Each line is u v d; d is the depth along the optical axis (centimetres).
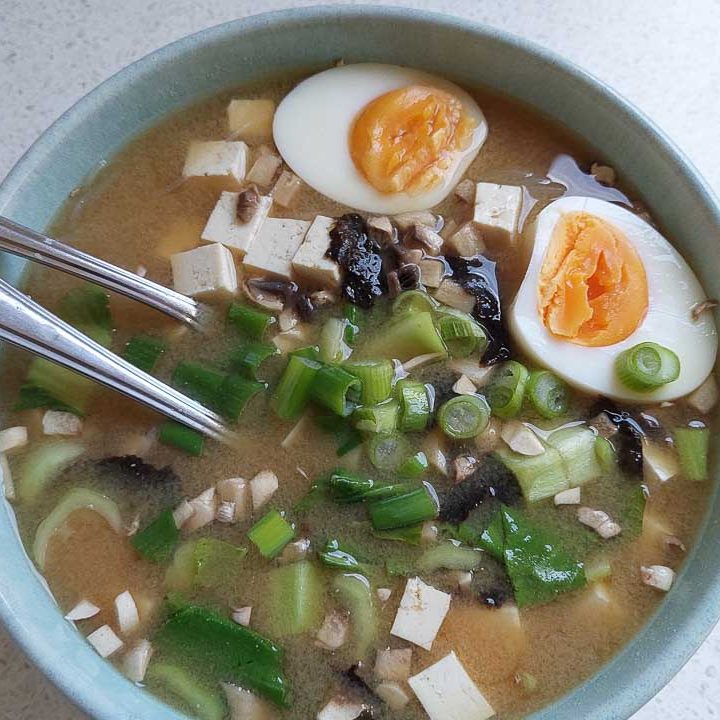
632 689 17
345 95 23
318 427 21
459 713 19
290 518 20
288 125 23
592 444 20
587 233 22
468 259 22
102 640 19
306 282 22
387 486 20
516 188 22
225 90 23
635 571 20
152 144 23
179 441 21
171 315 21
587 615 19
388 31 22
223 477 21
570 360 21
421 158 23
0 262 21
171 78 22
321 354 21
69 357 19
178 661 19
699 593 18
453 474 20
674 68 26
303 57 23
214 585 20
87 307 22
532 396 21
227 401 21
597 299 21
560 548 20
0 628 21
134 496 20
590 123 22
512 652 19
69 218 22
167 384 21
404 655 19
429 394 21
